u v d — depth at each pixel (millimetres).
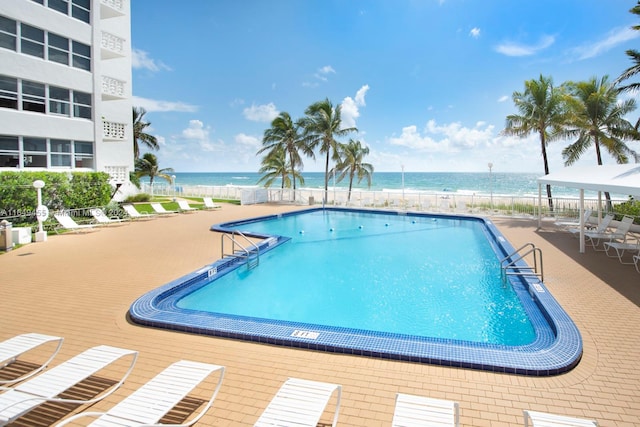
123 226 16047
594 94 19312
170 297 7352
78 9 17484
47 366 4453
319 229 17078
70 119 17250
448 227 17625
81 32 17578
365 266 10758
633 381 4031
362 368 4426
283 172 29297
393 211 21453
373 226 17922
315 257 11836
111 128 21172
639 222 14445
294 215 21312
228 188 29219
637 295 6867
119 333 5473
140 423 2912
